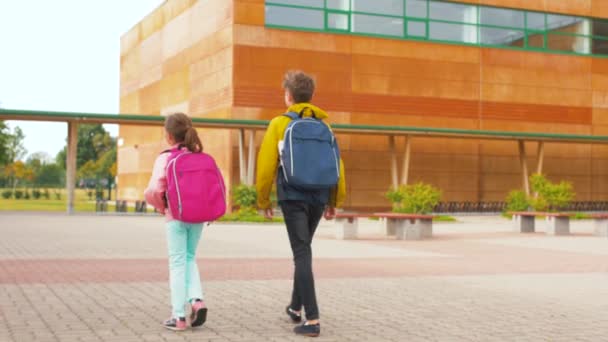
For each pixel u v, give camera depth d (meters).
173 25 41.50
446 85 37.56
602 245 17.47
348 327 6.48
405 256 14.05
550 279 10.29
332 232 22.62
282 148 5.97
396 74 36.56
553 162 40.75
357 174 36.62
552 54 40.00
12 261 11.83
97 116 30.23
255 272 10.74
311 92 6.30
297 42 34.81
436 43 37.44
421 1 37.25
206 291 8.66
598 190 41.56
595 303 8.02
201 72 37.50
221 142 35.06
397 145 37.56
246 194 28.66
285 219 6.15
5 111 29.14
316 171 5.93
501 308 7.61
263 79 34.22
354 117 35.75
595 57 40.97
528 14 39.66
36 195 62.16
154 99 44.53
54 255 13.02
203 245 16.22
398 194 28.86
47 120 30.06
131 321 6.53
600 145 41.69
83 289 8.58
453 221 30.72
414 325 6.60
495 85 38.66
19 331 5.99
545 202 32.84
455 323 6.71
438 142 38.19
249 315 7.00
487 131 36.03
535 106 39.50
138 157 46.56
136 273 10.34
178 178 6.07
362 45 35.97
